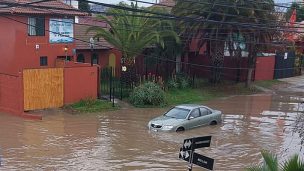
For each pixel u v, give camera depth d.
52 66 32.09
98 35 31.75
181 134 21.64
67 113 26.69
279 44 37.06
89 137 20.94
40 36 31.12
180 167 16.69
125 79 32.38
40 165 16.56
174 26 35.56
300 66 51.69
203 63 42.25
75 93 28.36
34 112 26.09
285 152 18.89
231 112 28.73
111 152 18.45
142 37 31.64
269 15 32.38
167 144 19.77
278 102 33.31
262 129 23.62
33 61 30.98
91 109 27.47
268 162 8.78
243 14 32.53
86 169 16.19
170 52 38.19
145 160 17.42
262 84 42.41
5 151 18.30
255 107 30.89
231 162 17.53
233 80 42.34
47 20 31.17
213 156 18.31
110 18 35.03
